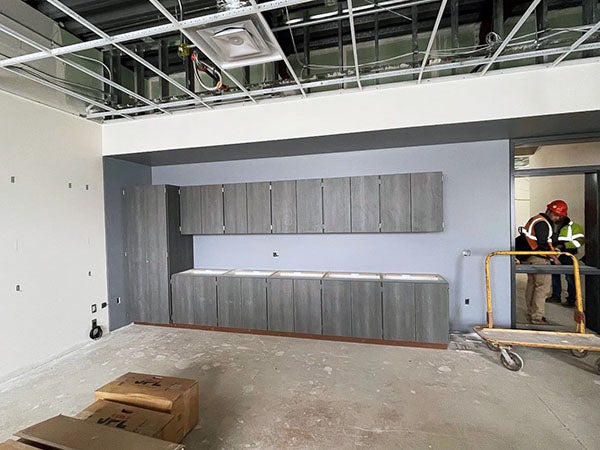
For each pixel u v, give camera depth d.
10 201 3.13
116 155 4.26
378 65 2.83
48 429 1.70
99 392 2.17
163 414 1.99
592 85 2.87
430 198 3.82
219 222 4.54
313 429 2.25
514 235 3.87
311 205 4.18
